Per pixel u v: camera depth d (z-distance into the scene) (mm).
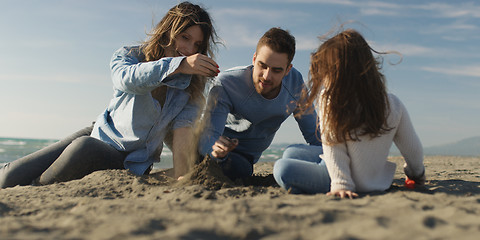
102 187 2338
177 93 3062
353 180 2062
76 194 2193
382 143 2014
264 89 2723
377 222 1320
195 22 2861
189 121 3023
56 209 1742
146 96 2910
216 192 2061
